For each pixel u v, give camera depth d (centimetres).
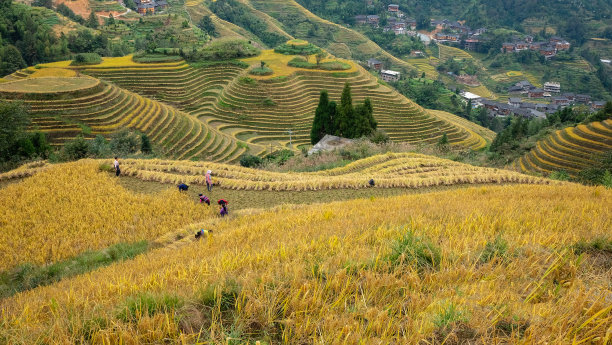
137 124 6397
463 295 598
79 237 1903
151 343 534
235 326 558
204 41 14262
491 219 1047
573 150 5788
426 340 483
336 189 2673
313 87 10119
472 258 755
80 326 574
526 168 5847
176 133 6631
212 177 2725
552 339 485
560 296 609
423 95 14812
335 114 5684
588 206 1222
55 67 9156
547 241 799
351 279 673
